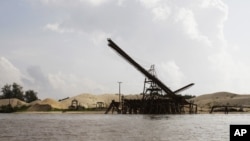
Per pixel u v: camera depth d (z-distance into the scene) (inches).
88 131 2142.0
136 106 5251.0
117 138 1701.5
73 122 3235.7
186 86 4869.6
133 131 2133.4
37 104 7470.5
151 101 5017.2
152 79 4500.5
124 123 3004.4
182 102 4928.6
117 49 4023.1
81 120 3624.5
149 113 5157.5
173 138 1704.0
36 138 1729.8
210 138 1712.6
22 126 2691.9
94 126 2628.0
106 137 1752.0
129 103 5315.0
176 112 5221.5
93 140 1610.5
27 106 7775.6
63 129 2330.2
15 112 7362.2
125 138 1701.5
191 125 2751.0
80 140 1622.8
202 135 1870.1
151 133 1987.0
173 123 2997.0
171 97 4837.6
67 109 7253.9
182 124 2866.6
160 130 2217.0
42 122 3292.3
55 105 7603.4
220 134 1935.3
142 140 1611.7
